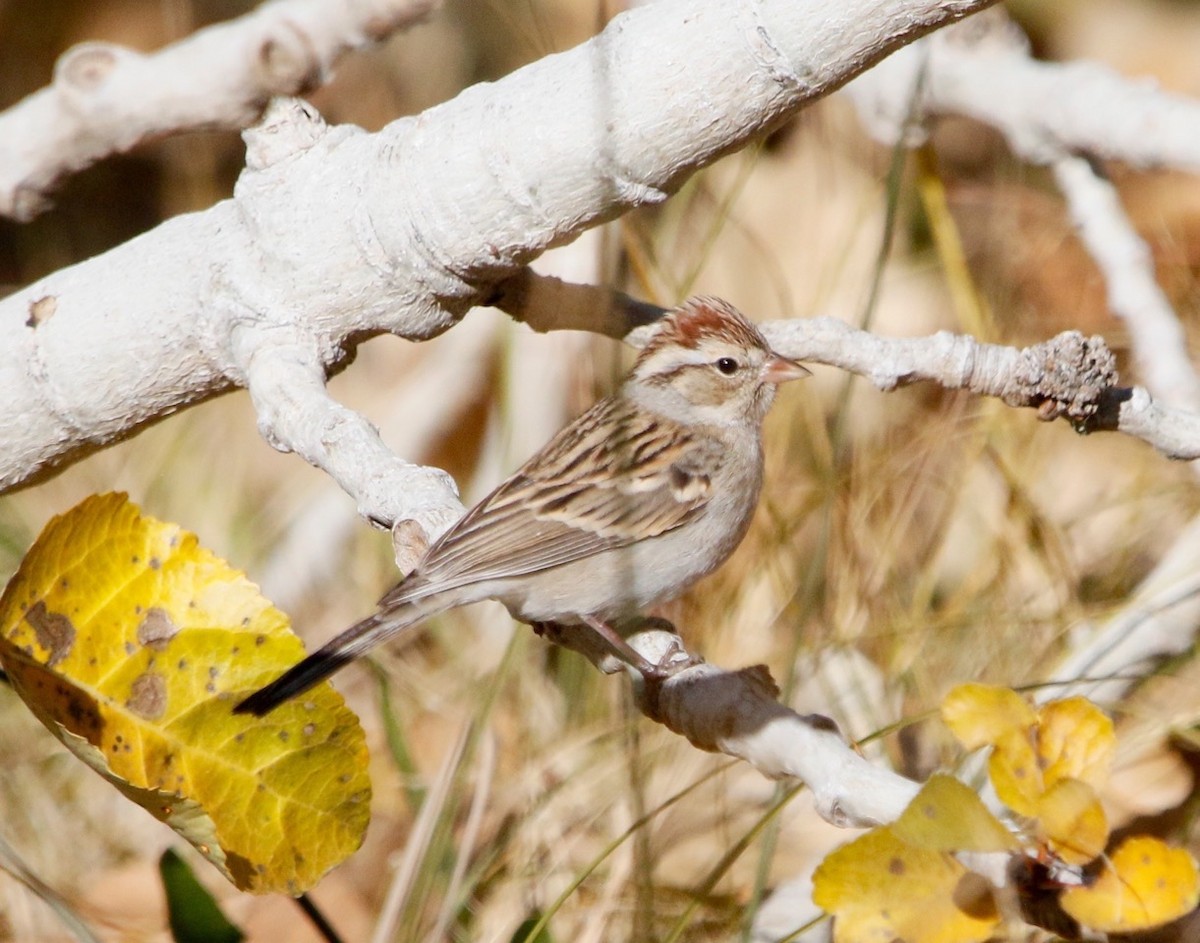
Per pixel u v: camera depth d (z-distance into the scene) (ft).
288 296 22.66
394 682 32.55
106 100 28.22
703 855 27.55
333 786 20.15
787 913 25.59
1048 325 37.06
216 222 23.32
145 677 20.03
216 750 20.06
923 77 29.01
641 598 26.35
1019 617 29.43
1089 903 15.43
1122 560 32.45
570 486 25.88
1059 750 15.96
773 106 20.66
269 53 27.37
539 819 27.27
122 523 19.90
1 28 50.62
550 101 21.18
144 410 24.09
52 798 29.58
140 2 51.01
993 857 15.71
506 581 25.23
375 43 27.50
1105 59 50.06
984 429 32.12
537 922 23.99
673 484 26.22
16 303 23.90
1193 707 27.66
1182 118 30.91
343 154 22.53
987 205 40.37
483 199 21.70
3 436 24.26
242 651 20.10
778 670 29.60
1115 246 32.40
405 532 19.60
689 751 28.22
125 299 23.29
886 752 28.04
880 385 25.09
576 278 35.04
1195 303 36.11
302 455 21.53
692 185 36.01
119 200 46.42
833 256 40.40
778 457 33.30
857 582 30.32
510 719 30.17
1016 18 50.34
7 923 27.40
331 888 28.27
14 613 19.69
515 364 37.52
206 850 19.85
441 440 41.81
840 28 19.80
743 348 26.35
